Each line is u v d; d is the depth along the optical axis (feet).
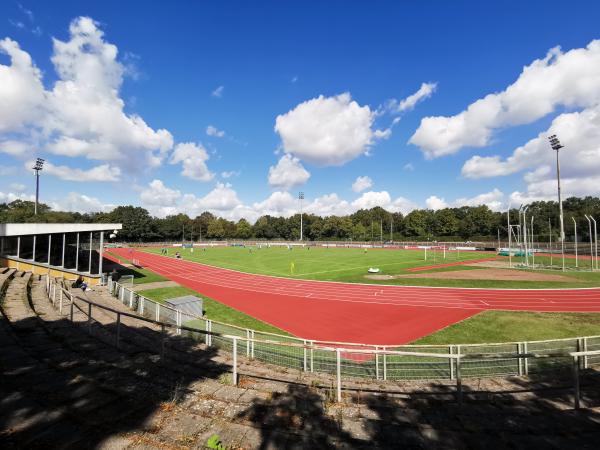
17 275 80.12
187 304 68.80
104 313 50.62
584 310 79.41
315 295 99.25
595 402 20.38
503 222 375.25
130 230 410.31
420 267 164.76
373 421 16.94
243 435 15.10
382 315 77.61
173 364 25.04
